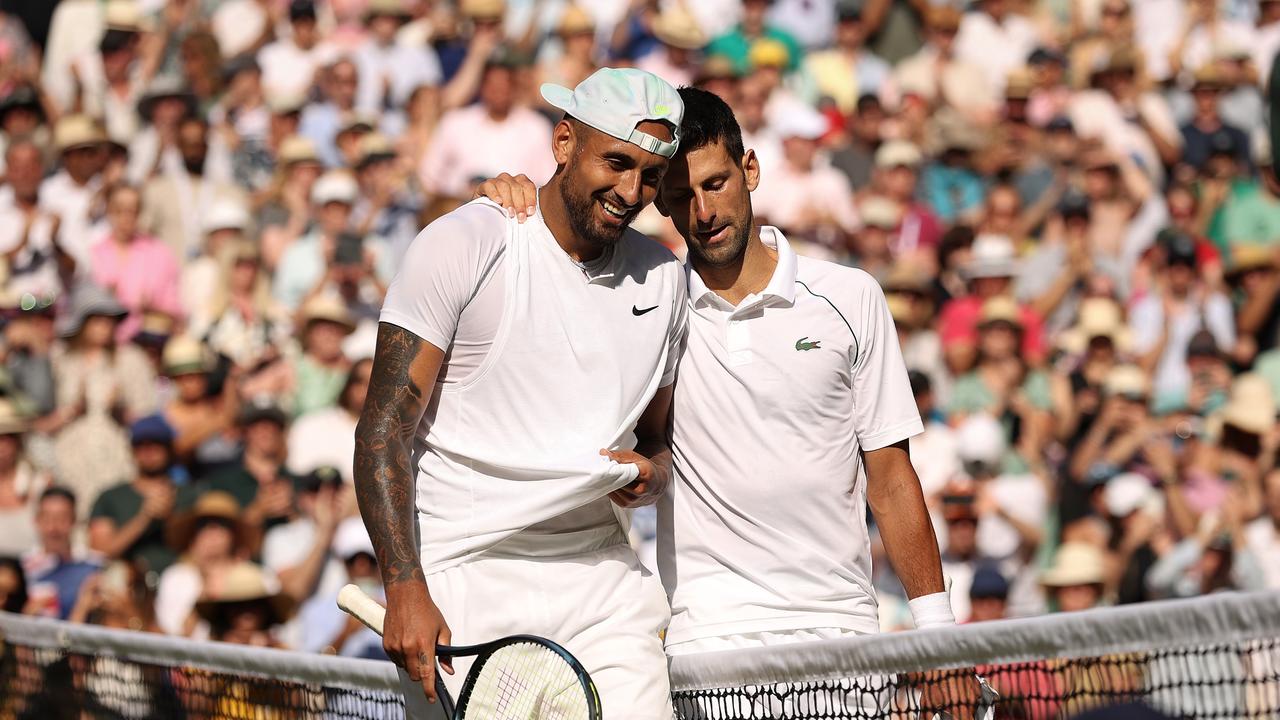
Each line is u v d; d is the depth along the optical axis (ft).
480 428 40.06
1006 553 102.63
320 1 150.41
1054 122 142.61
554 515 39.58
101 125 130.00
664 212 45.73
